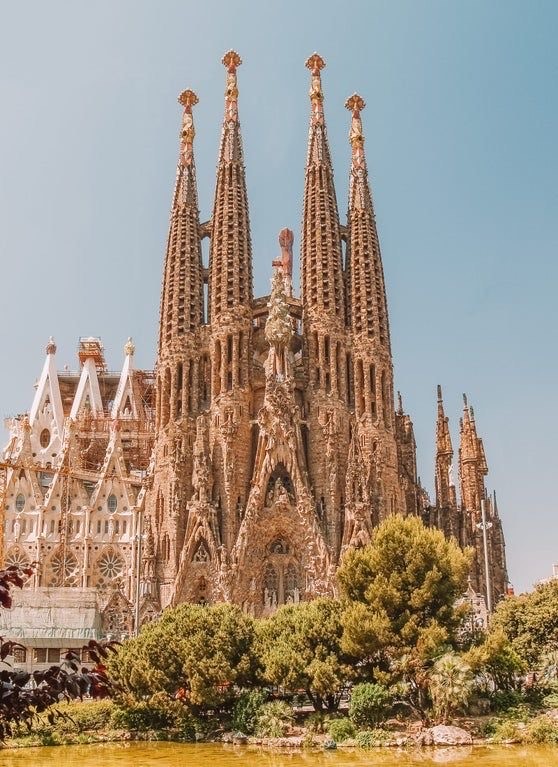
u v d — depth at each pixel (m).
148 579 116.44
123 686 67.06
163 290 134.50
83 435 159.88
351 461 119.94
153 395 173.88
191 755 56.69
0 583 13.64
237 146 141.12
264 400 122.75
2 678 13.76
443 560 67.94
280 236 164.25
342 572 71.25
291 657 65.06
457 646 67.38
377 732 60.50
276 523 116.81
